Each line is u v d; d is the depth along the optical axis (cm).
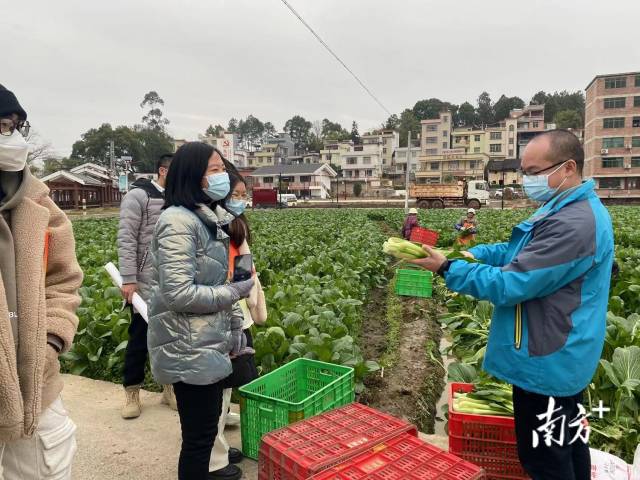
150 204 477
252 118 16012
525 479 348
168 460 415
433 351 771
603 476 337
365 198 7975
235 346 366
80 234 2100
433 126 9569
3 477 254
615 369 455
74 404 522
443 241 1961
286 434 305
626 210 3866
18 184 249
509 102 12875
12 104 234
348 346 601
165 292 289
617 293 838
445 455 285
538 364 273
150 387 600
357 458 281
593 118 6806
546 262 262
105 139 9050
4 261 232
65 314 261
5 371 220
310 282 978
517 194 6744
